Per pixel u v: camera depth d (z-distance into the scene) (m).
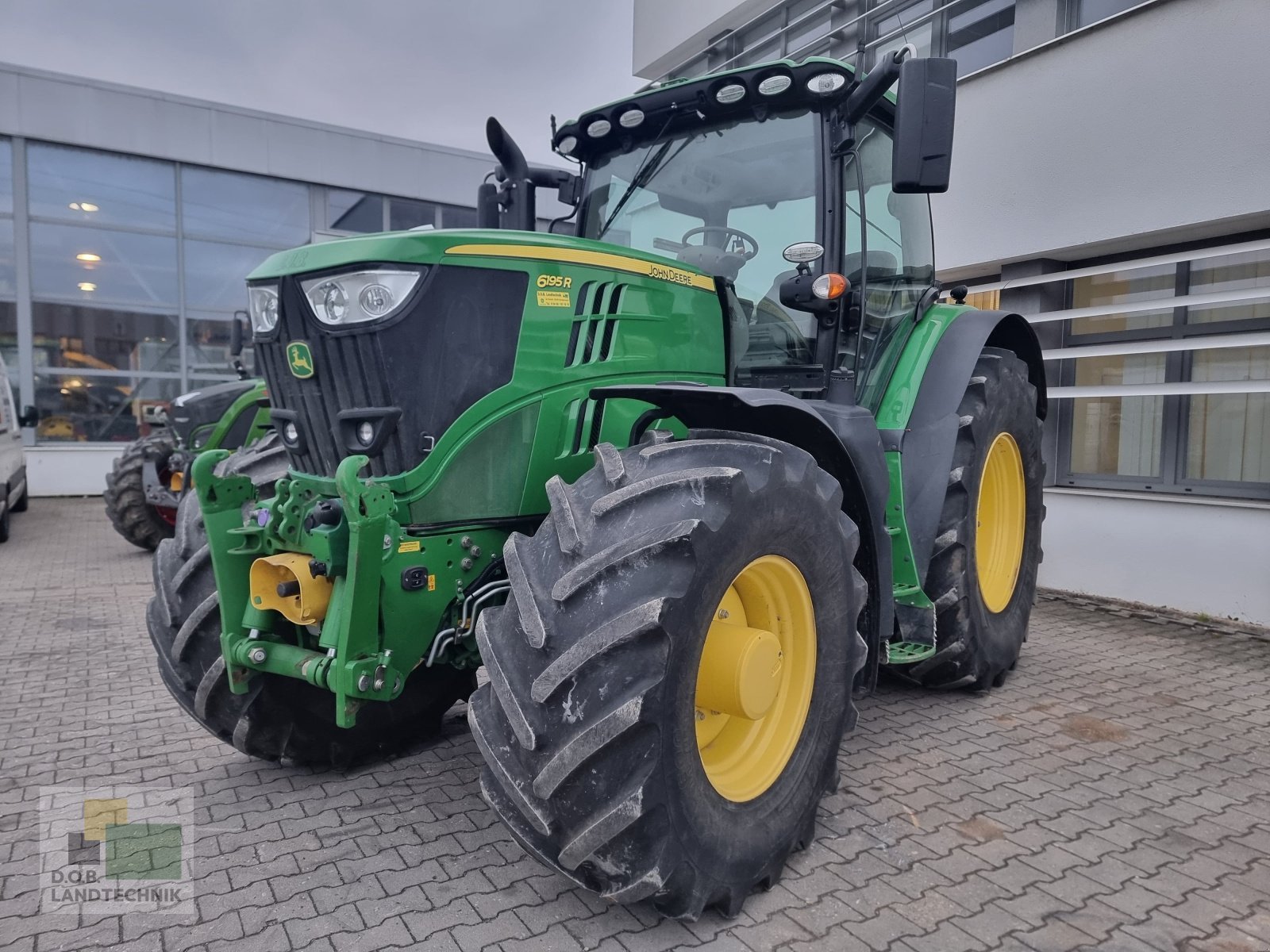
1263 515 4.88
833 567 2.48
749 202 3.25
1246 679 4.12
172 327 12.84
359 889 2.33
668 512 2.07
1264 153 4.56
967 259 6.18
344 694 2.27
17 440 10.21
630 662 1.92
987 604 3.93
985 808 2.81
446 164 14.47
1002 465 4.19
